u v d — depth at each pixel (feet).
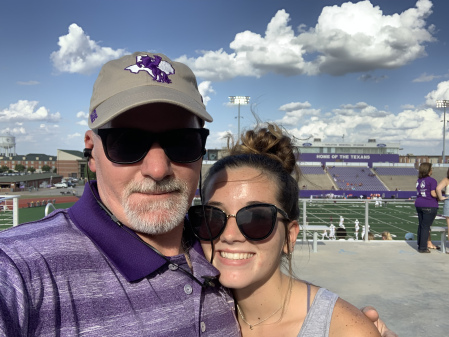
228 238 1.60
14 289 1.02
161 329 1.26
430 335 4.02
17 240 1.18
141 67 1.37
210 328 1.50
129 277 1.25
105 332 1.16
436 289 5.41
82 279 1.18
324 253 7.45
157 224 1.33
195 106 1.37
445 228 7.55
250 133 2.04
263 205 1.61
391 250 7.72
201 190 1.85
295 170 2.03
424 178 7.47
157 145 1.33
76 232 1.29
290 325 1.61
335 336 1.46
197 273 1.51
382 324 1.91
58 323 1.10
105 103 1.32
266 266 1.62
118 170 1.32
